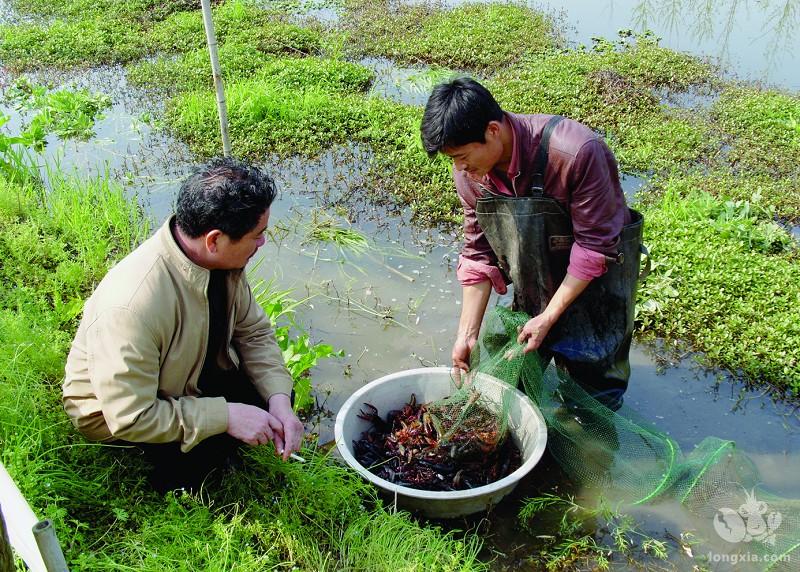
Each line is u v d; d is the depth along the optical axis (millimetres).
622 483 3605
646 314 4805
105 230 5703
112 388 2746
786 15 11594
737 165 6879
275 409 3215
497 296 5141
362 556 2992
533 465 3236
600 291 3447
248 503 3107
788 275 5027
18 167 6566
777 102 8047
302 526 3076
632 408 4188
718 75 9312
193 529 2898
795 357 4363
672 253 5297
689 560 3254
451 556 2986
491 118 2871
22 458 2963
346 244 5773
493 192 3314
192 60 9523
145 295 2742
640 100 8234
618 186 3199
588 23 11508
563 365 3879
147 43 10469
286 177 6816
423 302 5141
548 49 10078
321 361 4555
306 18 11617
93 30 10781
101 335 2760
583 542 3309
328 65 9211
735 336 4629
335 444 3617
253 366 3357
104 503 2957
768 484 3689
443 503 3221
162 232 2830
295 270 5477
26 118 8297
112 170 7016
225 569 2729
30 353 3582
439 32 10609
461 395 3605
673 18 11602
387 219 6156
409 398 3842
